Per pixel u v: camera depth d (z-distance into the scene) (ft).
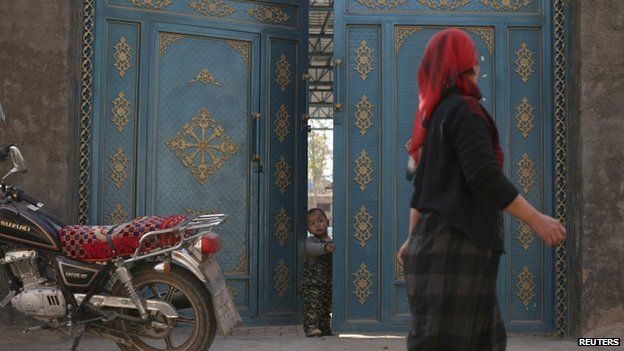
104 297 14.11
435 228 7.66
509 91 19.74
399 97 19.57
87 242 14.15
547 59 19.79
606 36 18.79
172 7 19.81
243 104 20.45
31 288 14.26
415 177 8.07
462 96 7.76
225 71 20.33
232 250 20.08
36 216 14.37
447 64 7.91
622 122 18.66
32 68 18.03
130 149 19.26
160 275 14.08
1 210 14.34
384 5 19.71
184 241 13.96
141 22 19.48
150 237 14.06
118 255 14.08
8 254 14.29
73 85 18.44
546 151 19.63
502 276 19.43
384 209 19.35
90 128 18.93
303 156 21.04
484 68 19.77
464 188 7.60
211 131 20.10
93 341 17.47
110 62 19.19
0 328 17.47
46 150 17.93
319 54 91.40
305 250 19.56
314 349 16.87
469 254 7.55
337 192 19.33
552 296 19.44
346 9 19.61
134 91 19.36
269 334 19.26
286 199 20.76
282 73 20.93
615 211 18.54
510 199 7.29
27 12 18.11
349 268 19.27
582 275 18.54
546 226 7.30
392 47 19.62
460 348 7.50
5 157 14.70
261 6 20.77
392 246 19.33
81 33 18.93
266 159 20.53
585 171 18.66
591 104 18.76
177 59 19.85
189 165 19.83
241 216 20.22
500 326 7.89
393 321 19.22
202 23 20.07
